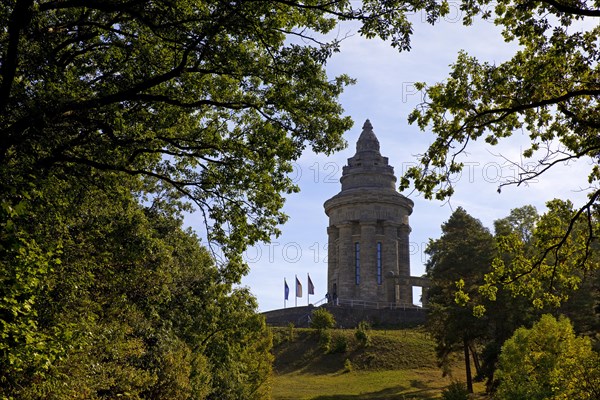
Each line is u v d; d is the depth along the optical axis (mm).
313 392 69812
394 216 110938
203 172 25312
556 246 23000
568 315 60469
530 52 20906
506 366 40812
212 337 48719
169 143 24281
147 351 34938
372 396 65625
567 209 23812
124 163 22297
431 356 83188
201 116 25562
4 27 18797
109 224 24359
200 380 42125
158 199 36562
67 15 22109
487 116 21703
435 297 65188
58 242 19281
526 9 19047
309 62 21328
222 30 21016
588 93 19094
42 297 19969
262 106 23219
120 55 22500
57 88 19406
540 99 21250
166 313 38844
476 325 59656
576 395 26234
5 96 17359
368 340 87875
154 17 20094
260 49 23219
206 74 23219
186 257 39375
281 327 98250
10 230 14461
